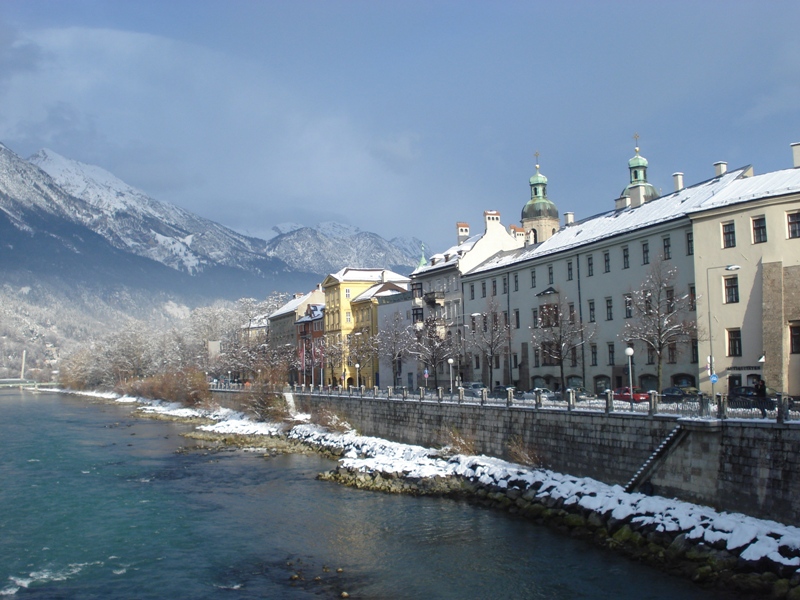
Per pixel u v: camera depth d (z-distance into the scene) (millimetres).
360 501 55500
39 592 37250
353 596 36094
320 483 63219
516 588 36406
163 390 171875
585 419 51812
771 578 33625
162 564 41375
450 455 64750
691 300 67875
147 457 80188
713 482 41656
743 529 36656
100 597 36500
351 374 141000
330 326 157000
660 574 37156
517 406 59219
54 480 65875
